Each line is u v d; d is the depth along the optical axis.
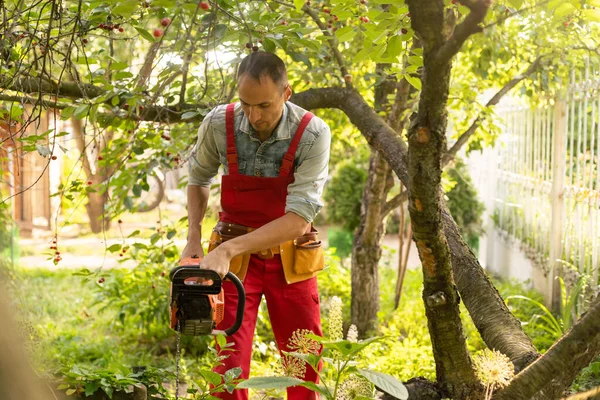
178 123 4.52
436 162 2.15
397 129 5.48
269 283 3.05
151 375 3.62
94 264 10.44
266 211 2.96
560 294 6.65
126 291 6.21
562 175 6.57
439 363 2.54
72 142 13.80
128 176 4.64
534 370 2.30
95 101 3.57
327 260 7.55
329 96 4.38
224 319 2.96
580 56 5.70
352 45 5.09
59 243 12.46
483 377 2.33
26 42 3.35
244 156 2.96
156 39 3.41
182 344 5.96
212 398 2.62
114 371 3.55
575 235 6.19
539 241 7.41
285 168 2.92
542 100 7.02
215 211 13.37
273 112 2.74
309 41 3.41
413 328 6.17
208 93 4.13
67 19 3.58
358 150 11.02
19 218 13.46
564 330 5.36
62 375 3.34
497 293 3.04
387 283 7.98
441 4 1.93
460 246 3.17
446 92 2.05
